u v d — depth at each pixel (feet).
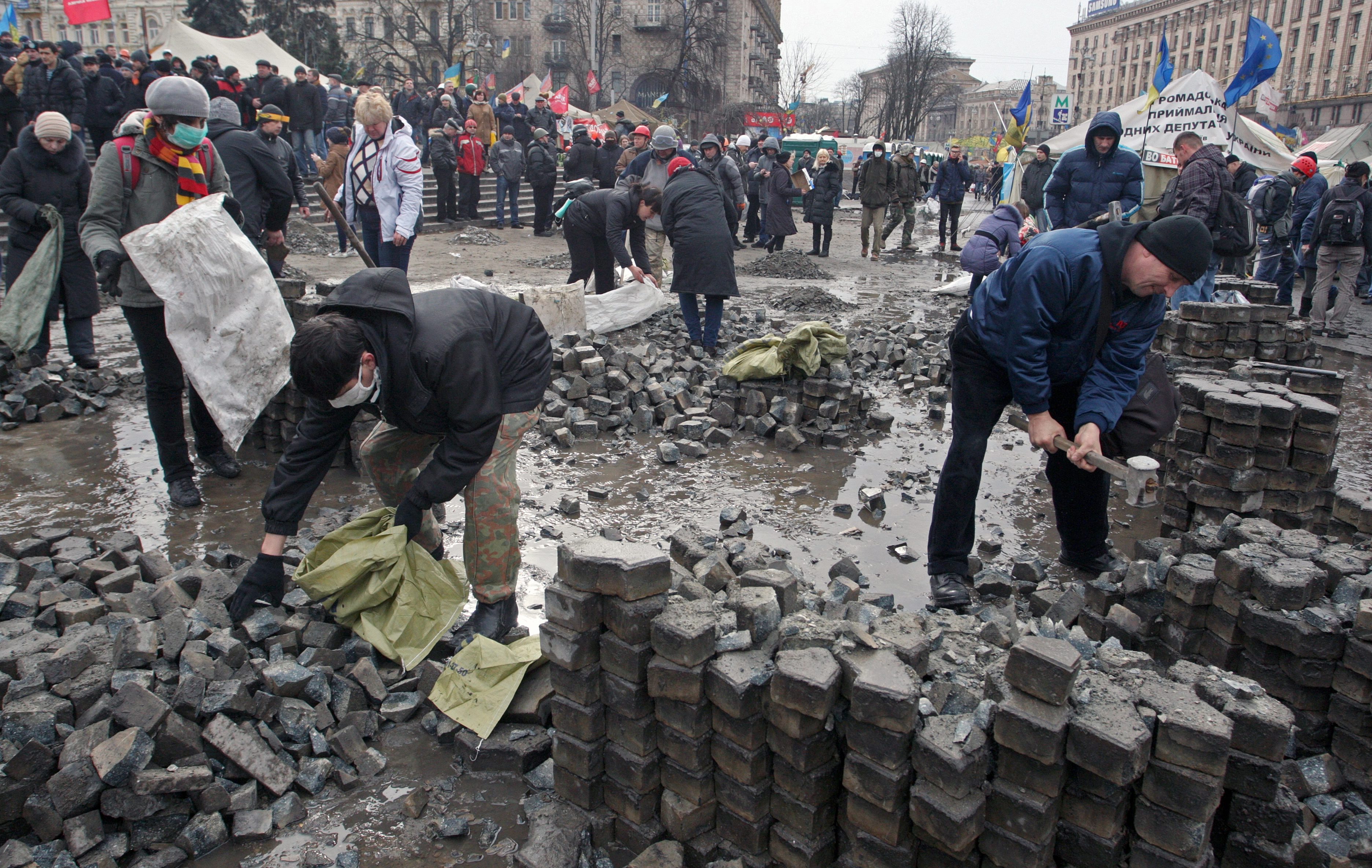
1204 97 42.75
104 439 17.51
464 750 8.64
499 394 9.25
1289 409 12.51
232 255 13.74
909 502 15.55
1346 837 7.84
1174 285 9.46
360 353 8.20
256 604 10.32
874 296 39.09
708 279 23.22
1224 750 5.75
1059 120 89.66
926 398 22.45
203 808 7.71
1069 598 10.69
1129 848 6.36
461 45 189.37
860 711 6.39
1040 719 6.02
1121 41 310.65
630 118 134.82
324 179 45.52
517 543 10.16
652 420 19.33
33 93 36.27
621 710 7.45
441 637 10.14
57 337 25.08
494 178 71.72
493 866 7.42
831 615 9.21
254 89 52.37
